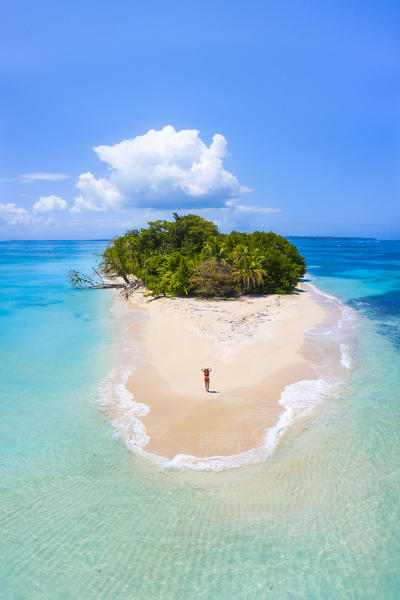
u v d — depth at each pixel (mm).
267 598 8852
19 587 9156
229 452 14242
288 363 23375
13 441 15164
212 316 36531
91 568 9672
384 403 18141
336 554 10039
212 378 21062
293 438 15172
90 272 89000
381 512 11367
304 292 54719
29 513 11414
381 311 40688
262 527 10844
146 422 16438
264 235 64062
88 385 20516
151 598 8891
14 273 88500
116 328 33375
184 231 66312
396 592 9055
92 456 14172
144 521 11086
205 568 9648
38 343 28594
